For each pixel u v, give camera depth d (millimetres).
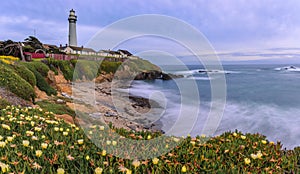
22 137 3188
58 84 21766
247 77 42750
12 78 11109
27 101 10680
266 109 16516
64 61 25984
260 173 2475
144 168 2371
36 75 16875
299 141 10578
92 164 2363
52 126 4133
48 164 2309
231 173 2354
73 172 2197
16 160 2352
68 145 2938
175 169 2410
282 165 2701
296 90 26812
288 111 16047
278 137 11039
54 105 11039
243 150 3154
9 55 25656
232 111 15578
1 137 2869
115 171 2285
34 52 32562
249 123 12961
